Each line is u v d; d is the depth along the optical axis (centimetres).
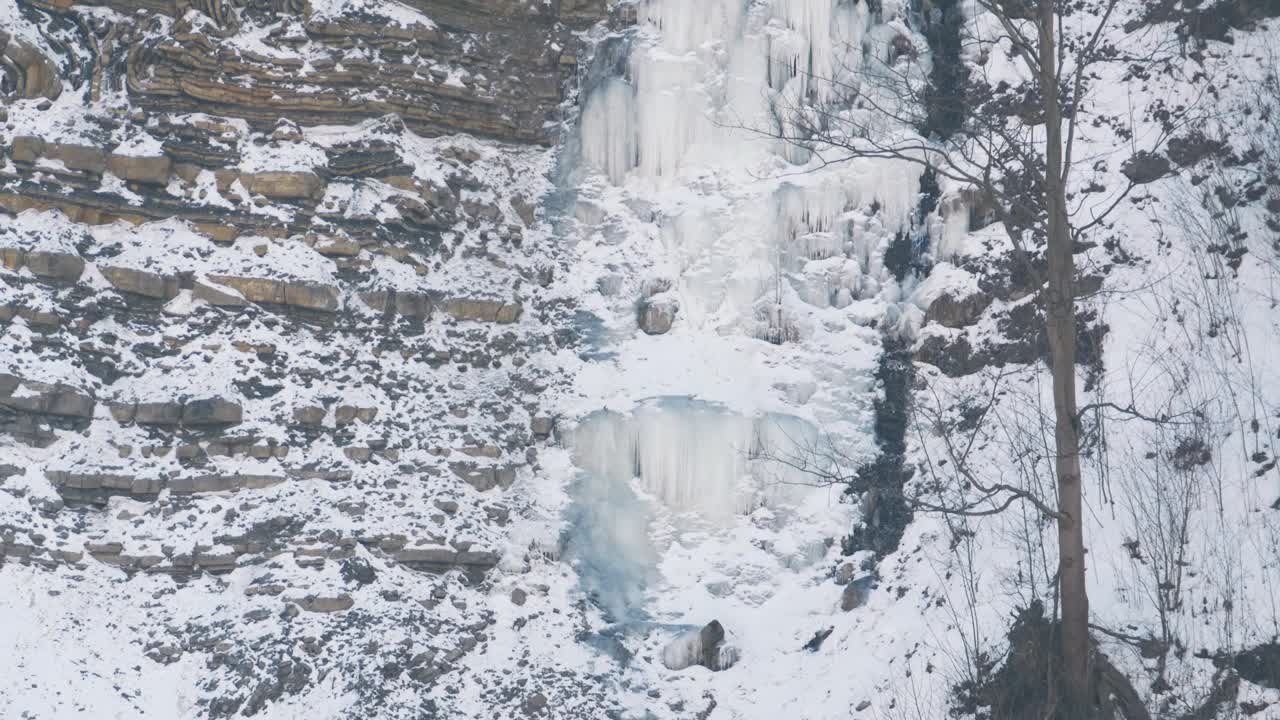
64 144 1811
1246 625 1421
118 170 1844
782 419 1886
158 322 1802
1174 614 1469
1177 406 1644
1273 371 1617
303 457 1775
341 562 1695
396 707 1574
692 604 1783
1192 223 1809
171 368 1772
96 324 1761
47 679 1501
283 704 1550
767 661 1703
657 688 1681
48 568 1608
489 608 1753
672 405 1886
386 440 1828
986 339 1912
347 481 1781
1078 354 1800
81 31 1919
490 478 1861
